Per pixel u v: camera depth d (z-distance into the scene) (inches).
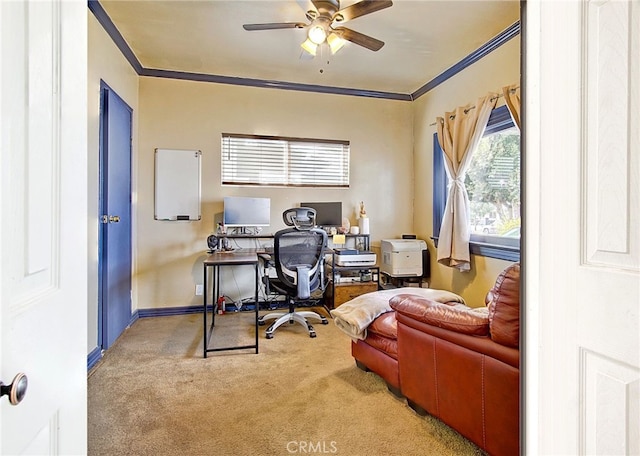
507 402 55.7
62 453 26.7
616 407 24.7
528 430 32.4
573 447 27.7
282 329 135.6
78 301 29.5
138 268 149.9
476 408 60.7
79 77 29.7
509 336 55.5
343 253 157.0
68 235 27.7
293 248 127.6
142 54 136.7
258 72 152.9
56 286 26.1
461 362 63.2
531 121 31.7
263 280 138.6
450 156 144.3
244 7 106.4
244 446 65.1
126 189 133.1
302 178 167.8
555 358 29.3
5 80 19.8
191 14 109.7
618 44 24.7
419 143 175.9
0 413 19.0
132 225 143.1
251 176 161.8
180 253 154.3
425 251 166.2
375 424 72.0
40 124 23.8
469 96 139.9
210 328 135.1
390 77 158.4
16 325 20.7
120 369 98.3
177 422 72.7
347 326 94.5
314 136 168.7
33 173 22.9
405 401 81.0
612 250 25.0
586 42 26.7
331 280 156.1
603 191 25.6
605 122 25.5
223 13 109.4
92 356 101.3
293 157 166.6
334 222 162.1
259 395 83.8
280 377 93.5
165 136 152.0
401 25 115.3
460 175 138.1
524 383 32.9
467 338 62.2
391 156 179.0
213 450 64.1
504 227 128.0
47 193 24.8
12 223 20.5
